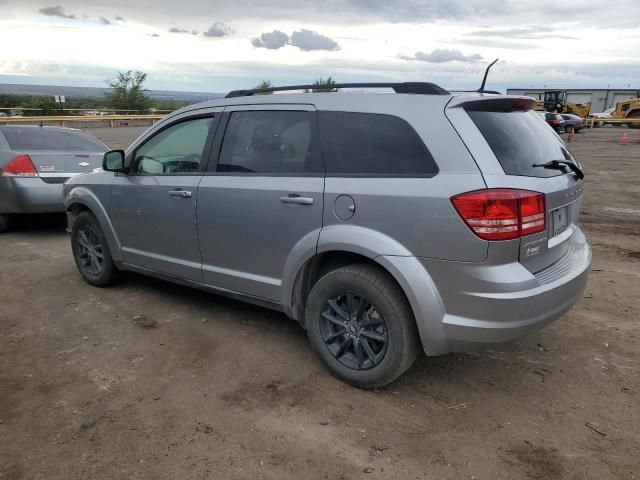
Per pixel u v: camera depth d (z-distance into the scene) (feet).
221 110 13.69
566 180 11.16
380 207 10.49
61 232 26.16
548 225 10.39
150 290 17.47
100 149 27.02
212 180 13.43
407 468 9.00
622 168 51.96
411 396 11.19
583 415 10.54
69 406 10.75
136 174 15.62
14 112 103.81
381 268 10.80
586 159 60.64
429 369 12.32
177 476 8.77
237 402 10.92
